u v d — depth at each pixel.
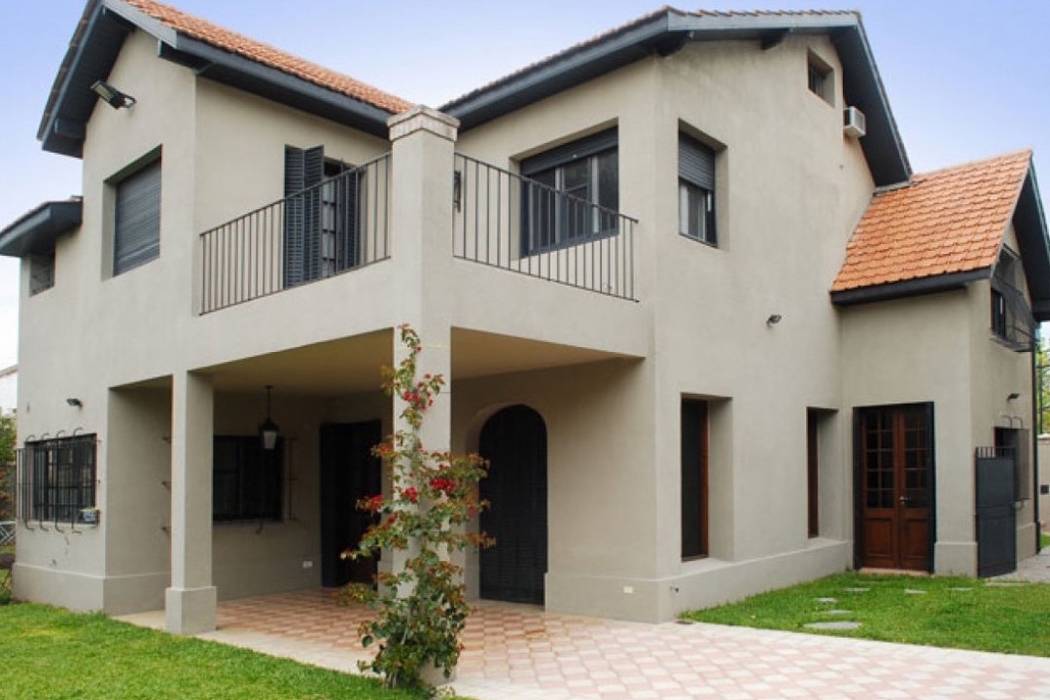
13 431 19.77
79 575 10.68
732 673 6.62
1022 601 9.12
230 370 9.26
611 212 9.01
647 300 9.08
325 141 10.82
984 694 5.88
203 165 9.45
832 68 12.83
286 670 6.86
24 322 13.16
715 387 9.86
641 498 8.90
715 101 10.25
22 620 9.81
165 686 6.44
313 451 12.25
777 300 11.14
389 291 7.01
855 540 12.12
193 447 9.11
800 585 10.79
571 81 9.98
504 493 10.55
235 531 11.29
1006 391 13.12
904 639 7.53
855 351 12.41
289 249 10.07
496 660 7.18
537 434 10.32
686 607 9.03
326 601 10.88
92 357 10.99
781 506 10.85
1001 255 13.57
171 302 9.51
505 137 10.89
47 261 13.15
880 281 11.88
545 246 10.54
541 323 7.88
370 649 7.87
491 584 10.56
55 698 6.17
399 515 6.32
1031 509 14.50
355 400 11.98
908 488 11.94
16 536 12.64
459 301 7.11
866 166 13.87
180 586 8.83
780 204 11.38
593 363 9.39
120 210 11.17
